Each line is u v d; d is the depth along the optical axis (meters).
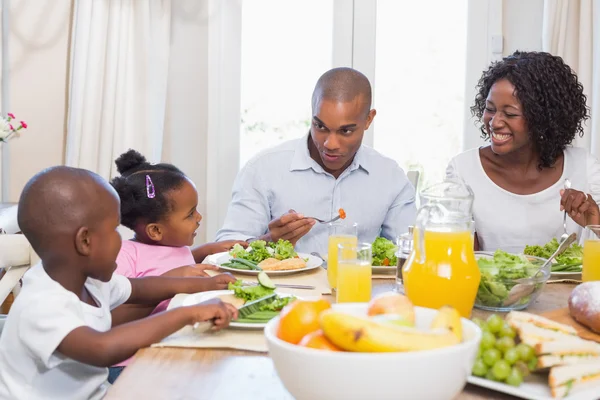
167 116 3.38
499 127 2.20
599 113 3.18
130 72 3.16
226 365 1.06
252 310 1.30
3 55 3.26
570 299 1.24
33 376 1.24
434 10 3.46
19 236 1.67
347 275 1.31
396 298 0.93
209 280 1.58
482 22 3.45
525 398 0.93
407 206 2.46
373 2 3.44
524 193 2.31
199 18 3.34
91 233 1.26
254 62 3.43
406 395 0.77
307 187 2.37
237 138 3.43
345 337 0.79
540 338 0.97
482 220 2.31
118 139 3.15
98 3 3.10
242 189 2.37
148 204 1.86
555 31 3.25
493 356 0.97
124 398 0.93
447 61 3.48
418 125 3.52
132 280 1.55
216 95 3.35
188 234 1.92
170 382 0.99
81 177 1.27
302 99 3.46
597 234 1.61
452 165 2.42
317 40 3.45
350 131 2.08
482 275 1.33
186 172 3.41
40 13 3.26
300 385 0.79
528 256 1.58
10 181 3.32
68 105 3.30
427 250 1.22
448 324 0.85
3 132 2.80
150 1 3.21
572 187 2.30
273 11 3.41
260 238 2.03
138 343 1.14
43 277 1.27
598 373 0.95
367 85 2.11
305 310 0.89
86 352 1.13
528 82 2.16
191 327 1.25
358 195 2.39
